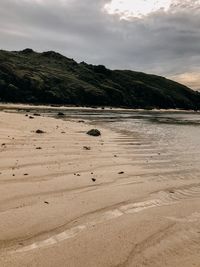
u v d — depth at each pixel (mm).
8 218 5973
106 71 140125
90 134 20094
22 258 4684
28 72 103062
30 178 8633
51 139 16031
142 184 8984
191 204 7492
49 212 6371
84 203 7031
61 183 8398
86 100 103438
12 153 11594
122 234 5602
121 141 18438
